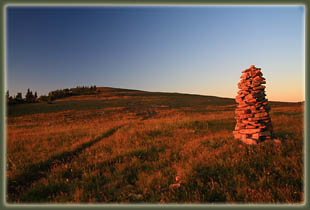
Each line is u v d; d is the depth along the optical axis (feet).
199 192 13.24
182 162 18.70
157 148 25.66
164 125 46.73
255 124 22.07
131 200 13.30
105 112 134.41
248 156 17.75
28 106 183.11
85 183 15.97
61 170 19.17
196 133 36.01
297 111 70.59
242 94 24.14
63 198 13.99
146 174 16.79
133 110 143.64
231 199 12.08
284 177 13.76
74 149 27.89
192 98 255.29
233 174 14.92
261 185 13.03
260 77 23.30
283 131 27.76
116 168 19.12
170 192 13.33
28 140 36.70
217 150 20.93
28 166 20.74
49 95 287.48
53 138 38.17
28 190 15.56
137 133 37.50
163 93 332.60
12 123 95.71
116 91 345.92
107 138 35.94
